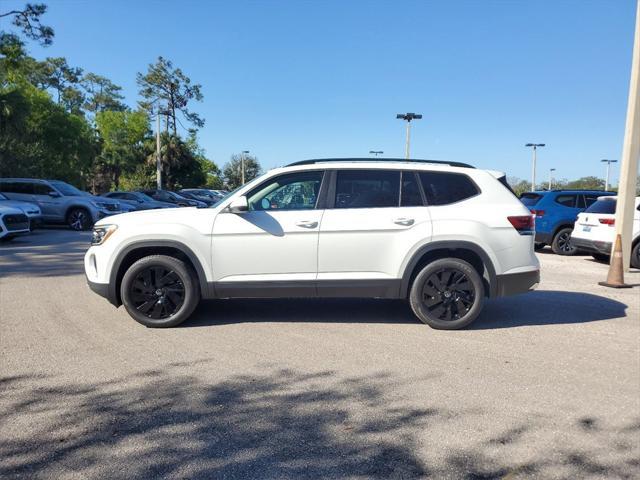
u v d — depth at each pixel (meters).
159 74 62.78
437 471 3.02
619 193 10.73
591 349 5.29
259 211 5.84
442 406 3.88
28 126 37.50
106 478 2.91
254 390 4.16
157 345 5.27
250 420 3.64
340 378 4.43
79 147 43.06
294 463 3.09
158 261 5.79
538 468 3.06
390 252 5.82
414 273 5.97
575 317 6.62
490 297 5.92
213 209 5.89
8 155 31.31
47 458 3.12
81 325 5.98
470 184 6.05
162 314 5.91
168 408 3.82
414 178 6.00
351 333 5.75
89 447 3.25
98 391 4.12
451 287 5.90
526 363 4.84
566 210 13.85
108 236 5.84
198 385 4.25
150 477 2.93
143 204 26.08
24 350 5.08
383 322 6.23
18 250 12.64
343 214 5.82
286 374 4.51
